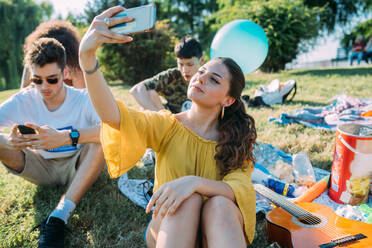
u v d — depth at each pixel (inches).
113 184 117.6
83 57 53.4
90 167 91.6
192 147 71.4
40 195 110.2
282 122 191.8
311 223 77.8
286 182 117.6
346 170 94.9
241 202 65.0
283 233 76.9
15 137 85.5
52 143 88.3
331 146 149.0
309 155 142.0
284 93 253.0
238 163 71.7
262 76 464.8
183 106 149.0
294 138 160.7
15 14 890.7
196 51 131.9
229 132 71.1
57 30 132.4
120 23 51.7
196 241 60.9
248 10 543.8
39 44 91.7
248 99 246.8
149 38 485.7
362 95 276.1
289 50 534.6
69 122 105.3
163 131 71.0
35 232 89.6
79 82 138.1
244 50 120.0
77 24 491.5
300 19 533.6
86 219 94.8
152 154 132.7
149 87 144.5
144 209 101.9
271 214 83.2
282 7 526.6
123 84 504.7
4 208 101.3
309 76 431.8
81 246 85.1
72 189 89.2
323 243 69.9
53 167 110.0
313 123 188.4
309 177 113.0
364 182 94.0
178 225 56.9
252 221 66.8
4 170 137.2
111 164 67.1
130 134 63.7
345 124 98.6
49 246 78.5
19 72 892.0
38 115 103.7
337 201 99.0
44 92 94.9
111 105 59.5
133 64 496.1
